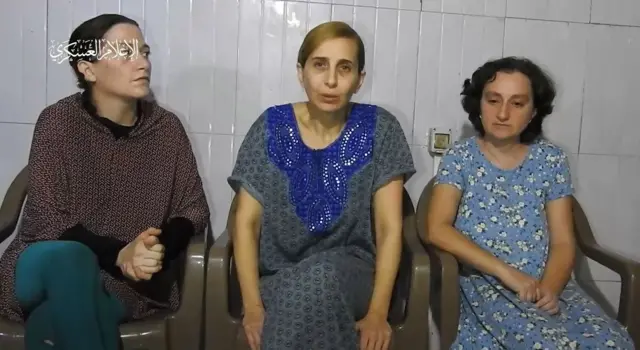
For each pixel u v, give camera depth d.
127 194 1.42
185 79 1.64
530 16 1.70
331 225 1.36
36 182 1.32
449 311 1.33
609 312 1.82
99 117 1.39
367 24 1.66
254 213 1.38
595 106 1.75
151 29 1.62
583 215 1.58
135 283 1.38
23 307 1.24
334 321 1.17
